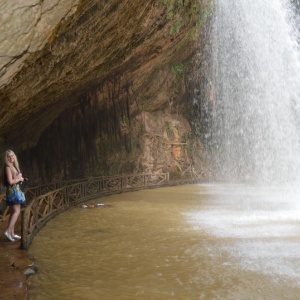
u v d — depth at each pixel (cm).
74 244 813
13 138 1450
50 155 1692
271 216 1166
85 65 1210
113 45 1248
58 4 663
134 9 1158
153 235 898
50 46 902
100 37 1115
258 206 1400
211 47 2281
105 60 1359
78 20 941
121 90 2033
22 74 909
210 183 2494
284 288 558
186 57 2269
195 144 2661
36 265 667
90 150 1886
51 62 970
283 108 2797
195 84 2539
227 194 1833
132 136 2186
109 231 943
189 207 1356
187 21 1677
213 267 656
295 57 2644
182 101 2556
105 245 807
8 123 1235
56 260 700
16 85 934
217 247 788
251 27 2322
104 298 529
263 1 2312
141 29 1384
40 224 967
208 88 2627
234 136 2892
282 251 754
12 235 796
